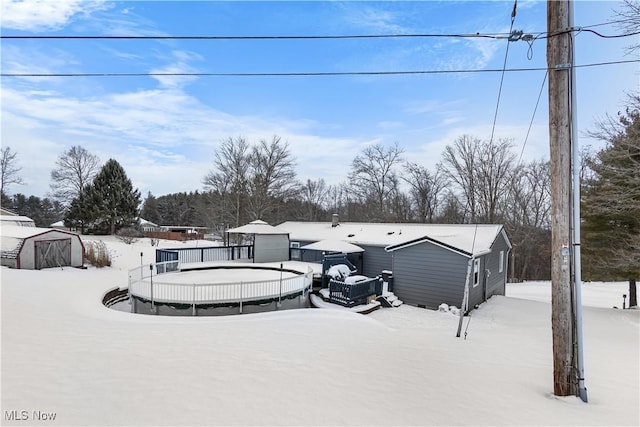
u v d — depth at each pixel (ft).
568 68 15.10
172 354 17.92
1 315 24.71
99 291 41.16
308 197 177.47
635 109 42.70
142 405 12.03
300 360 17.74
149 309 37.55
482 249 45.57
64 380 13.93
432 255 44.73
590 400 14.57
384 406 12.91
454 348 21.89
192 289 38.29
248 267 57.16
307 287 44.86
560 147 15.25
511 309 43.57
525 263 111.24
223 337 22.02
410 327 34.40
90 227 130.00
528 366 18.67
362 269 58.03
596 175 47.96
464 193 113.39
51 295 36.04
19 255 54.19
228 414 11.64
